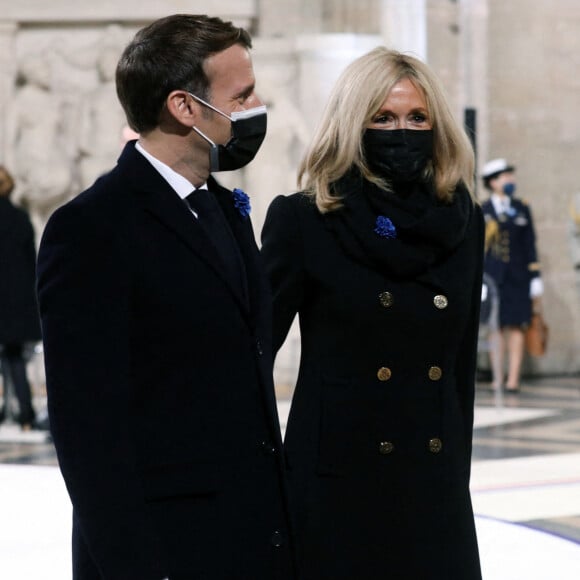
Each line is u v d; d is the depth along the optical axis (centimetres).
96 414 688
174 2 3588
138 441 714
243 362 739
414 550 913
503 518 1759
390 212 924
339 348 931
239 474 732
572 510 1817
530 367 3722
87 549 725
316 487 922
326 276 930
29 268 2716
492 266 3331
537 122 3741
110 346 698
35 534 1655
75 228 704
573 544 1574
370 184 933
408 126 931
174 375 721
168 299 718
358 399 922
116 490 686
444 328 930
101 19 3588
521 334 3384
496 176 3400
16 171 3528
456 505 930
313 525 919
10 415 2942
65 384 689
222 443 728
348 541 915
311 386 937
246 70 759
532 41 3725
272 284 937
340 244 934
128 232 718
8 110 3547
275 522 745
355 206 927
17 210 2728
